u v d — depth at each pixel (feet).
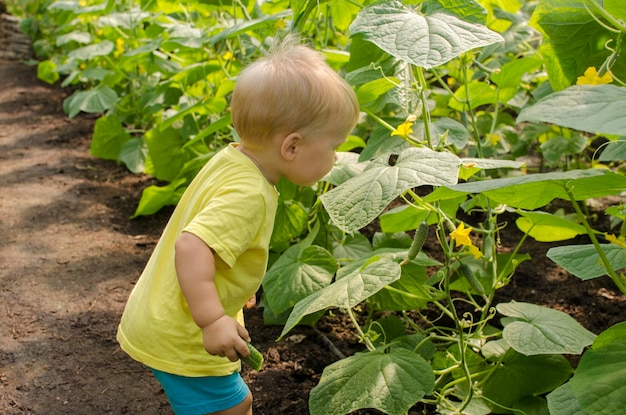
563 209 13.05
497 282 7.81
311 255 8.58
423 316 9.11
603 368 5.40
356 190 6.15
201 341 6.15
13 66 25.91
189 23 14.99
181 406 6.34
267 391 8.43
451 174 5.94
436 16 6.88
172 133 13.66
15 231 12.70
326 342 9.34
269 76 6.03
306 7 9.05
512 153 13.16
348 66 8.73
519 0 14.07
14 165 16.12
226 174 6.10
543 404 7.48
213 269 5.69
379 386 6.57
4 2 32.60
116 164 16.31
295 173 6.27
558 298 10.27
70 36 18.22
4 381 8.60
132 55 13.46
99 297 10.55
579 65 8.14
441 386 7.82
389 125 8.29
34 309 10.18
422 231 6.81
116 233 12.76
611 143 6.16
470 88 9.71
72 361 9.04
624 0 7.16
